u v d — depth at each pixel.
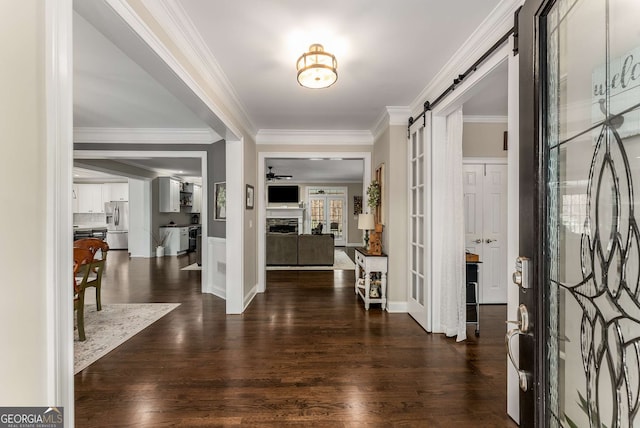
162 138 4.84
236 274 3.66
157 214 8.47
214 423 1.72
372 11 1.83
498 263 4.06
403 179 3.64
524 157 1.09
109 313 3.65
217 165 4.71
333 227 11.43
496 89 3.01
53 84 0.91
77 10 1.29
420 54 2.34
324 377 2.20
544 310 1.01
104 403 1.89
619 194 0.80
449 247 2.90
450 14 1.86
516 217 1.72
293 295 4.48
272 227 11.22
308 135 4.57
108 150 4.79
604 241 0.86
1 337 0.79
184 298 4.35
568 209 1.01
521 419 1.10
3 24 0.79
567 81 1.01
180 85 2.05
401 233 3.67
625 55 0.78
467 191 4.03
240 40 2.13
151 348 2.68
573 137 0.99
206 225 4.78
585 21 0.93
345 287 4.98
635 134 0.75
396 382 2.14
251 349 2.66
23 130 0.84
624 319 0.79
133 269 6.46
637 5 0.75
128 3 1.39
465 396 1.98
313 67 2.10
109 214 9.23
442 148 2.99
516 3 1.70
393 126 3.61
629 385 0.77
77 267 2.75
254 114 3.78
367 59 2.41
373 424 1.72
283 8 1.79
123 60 2.51
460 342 2.81
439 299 3.04
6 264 0.79
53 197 0.91
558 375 1.01
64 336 0.94
